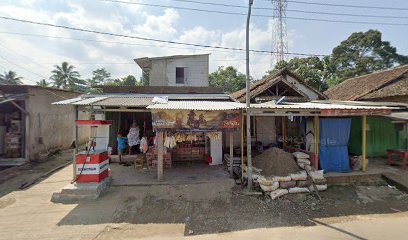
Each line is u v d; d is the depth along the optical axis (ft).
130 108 35.24
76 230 19.84
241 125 29.07
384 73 62.23
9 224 20.58
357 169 33.60
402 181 30.01
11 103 42.32
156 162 34.55
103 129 39.29
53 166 38.40
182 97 41.96
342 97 61.77
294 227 20.68
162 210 23.56
